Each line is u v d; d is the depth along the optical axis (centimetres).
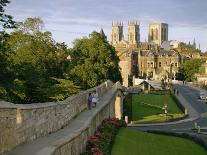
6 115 2433
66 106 3981
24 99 6456
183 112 12488
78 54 12494
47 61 8981
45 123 3200
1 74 5909
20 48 8731
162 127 9650
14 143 2570
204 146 6469
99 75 11825
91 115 4728
